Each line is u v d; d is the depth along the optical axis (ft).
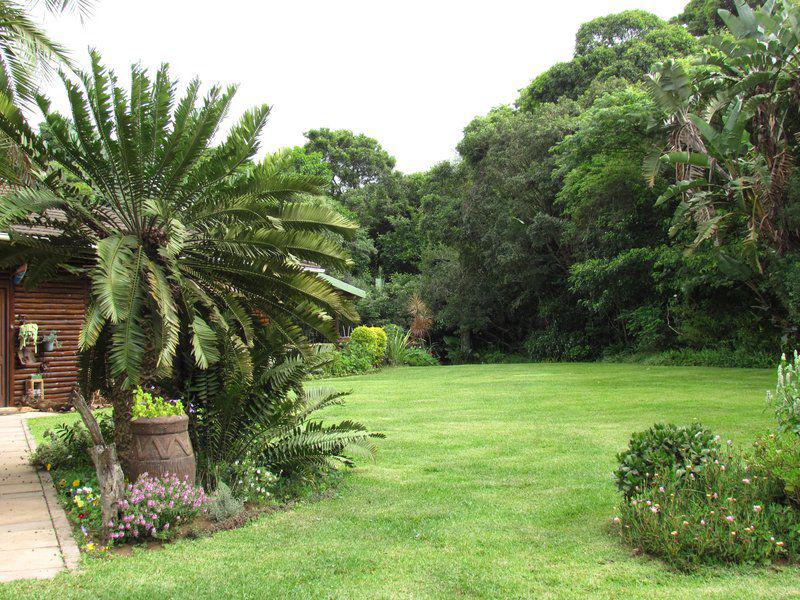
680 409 33.35
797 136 47.42
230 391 20.12
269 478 19.99
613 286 73.61
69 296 41.81
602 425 30.25
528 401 39.81
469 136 97.81
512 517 17.10
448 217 101.91
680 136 51.75
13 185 19.35
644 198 69.67
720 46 49.70
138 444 17.81
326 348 23.08
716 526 13.52
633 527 14.58
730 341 64.69
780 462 15.48
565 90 104.53
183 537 16.20
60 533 16.42
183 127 20.27
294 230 20.98
